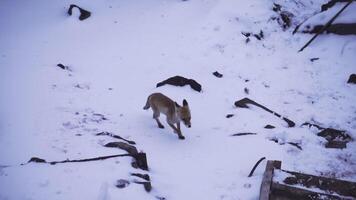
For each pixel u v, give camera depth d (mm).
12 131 9164
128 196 6152
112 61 14688
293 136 9484
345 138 9617
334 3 16641
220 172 8109
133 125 10344
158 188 7012
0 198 5715
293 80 13445
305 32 16328
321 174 7898
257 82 13445
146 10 18844
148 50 15508
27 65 13508
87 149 8211
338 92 12375
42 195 5840
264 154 8750
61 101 11125
